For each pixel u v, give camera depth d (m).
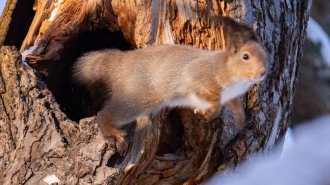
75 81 10.98
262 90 10.64
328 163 12.02
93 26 11.69
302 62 15.77
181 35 10.73
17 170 9.45
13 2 12.28
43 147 9.52
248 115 10.53
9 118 9.82
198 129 10.55
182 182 10.48
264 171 10.64
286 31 11.28
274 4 11.23
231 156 10.28
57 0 11.92
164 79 9.85
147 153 9.93
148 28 10.71
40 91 9.94
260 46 9.46
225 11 10.78
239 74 9.36
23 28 12.48
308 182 11.56
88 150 9.43
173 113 11.03
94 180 9.30
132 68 10.12
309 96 15.65
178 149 10.84
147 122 10.01
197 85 9.67
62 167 9.38
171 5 10.77
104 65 10.55
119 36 12.12
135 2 10.96
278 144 11.33
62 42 11.36
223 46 10.61
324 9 17.28
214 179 10.23
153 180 10.41
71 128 9.62
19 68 10.02
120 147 9.76
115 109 10.05
